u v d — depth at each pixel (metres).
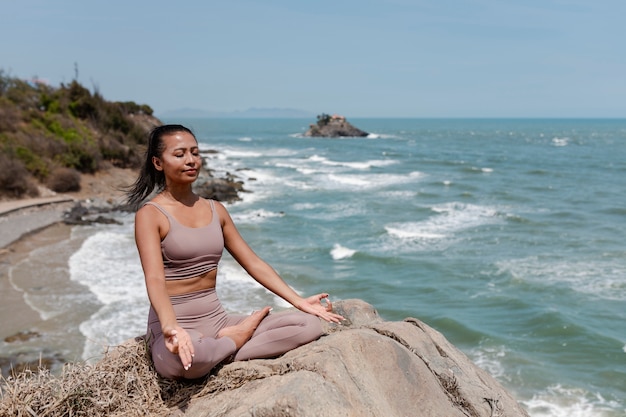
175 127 3.55
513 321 14.93
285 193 37.19
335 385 3.10
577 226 26.72
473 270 19.36
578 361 12.66
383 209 31.20
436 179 45.50
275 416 2.84
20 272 17.03
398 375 3.44
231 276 17.09
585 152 78.25
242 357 3.57
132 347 3.60
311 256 21.03
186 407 3.28
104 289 15.51
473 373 4.12
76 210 26.41
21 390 3.29
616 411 10.62
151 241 3.36
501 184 42.47
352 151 78.56
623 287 17.39
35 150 31.64
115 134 41.06
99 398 3.30
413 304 16.25
